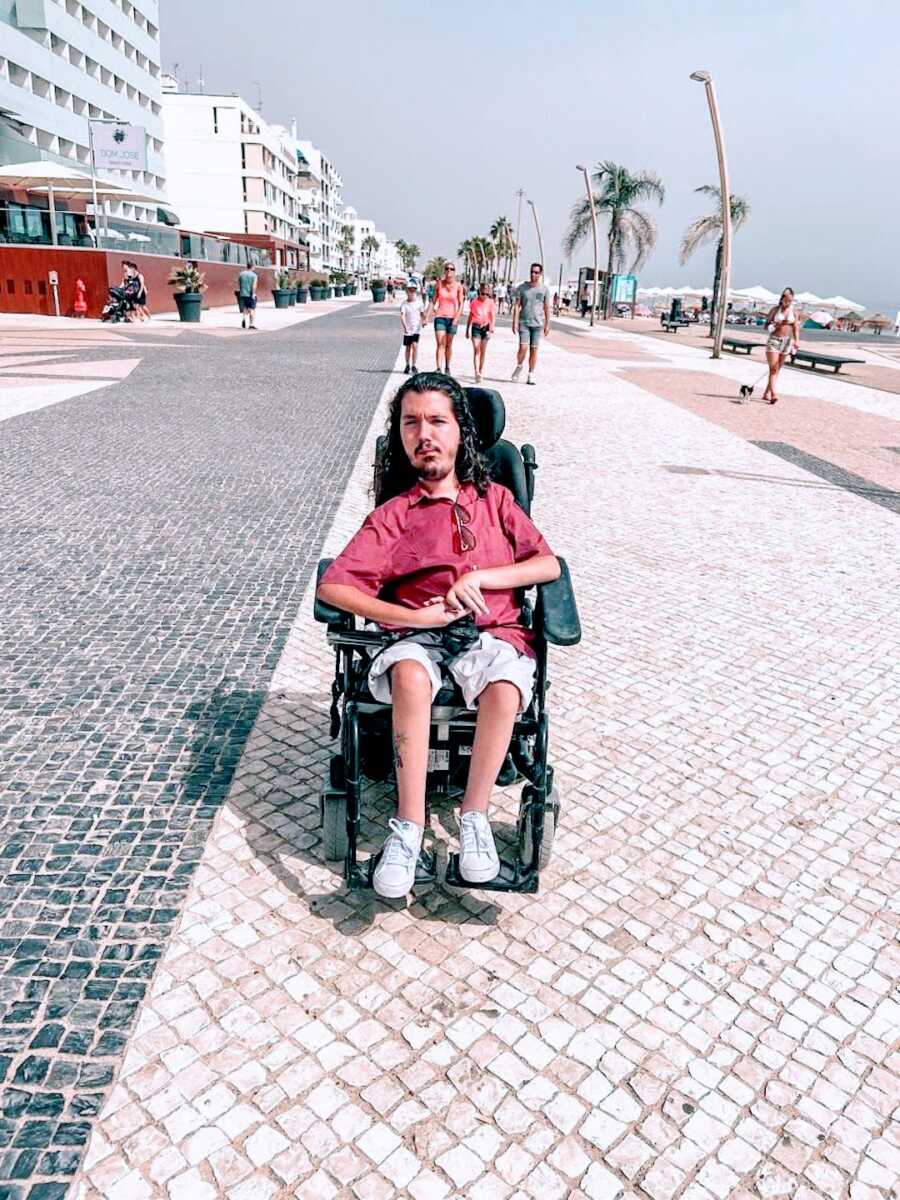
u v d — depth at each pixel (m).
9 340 18.61
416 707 2.36
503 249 91.75
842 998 2.32
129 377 13.24
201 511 6.32
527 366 17.17
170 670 3.91
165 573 5.09
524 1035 2.16
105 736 3.36
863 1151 1.92
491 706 2.37
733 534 6.32
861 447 10.12
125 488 6.86
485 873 2.32
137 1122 1.89
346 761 2.43
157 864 2.68
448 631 2.53
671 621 4.69
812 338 37.09
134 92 59.69
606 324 44.00
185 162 73.25
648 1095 2.02
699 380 16.42
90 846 2.74
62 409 10.20
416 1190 1.79
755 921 2.58
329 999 2.23
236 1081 2.00
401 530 2.66
